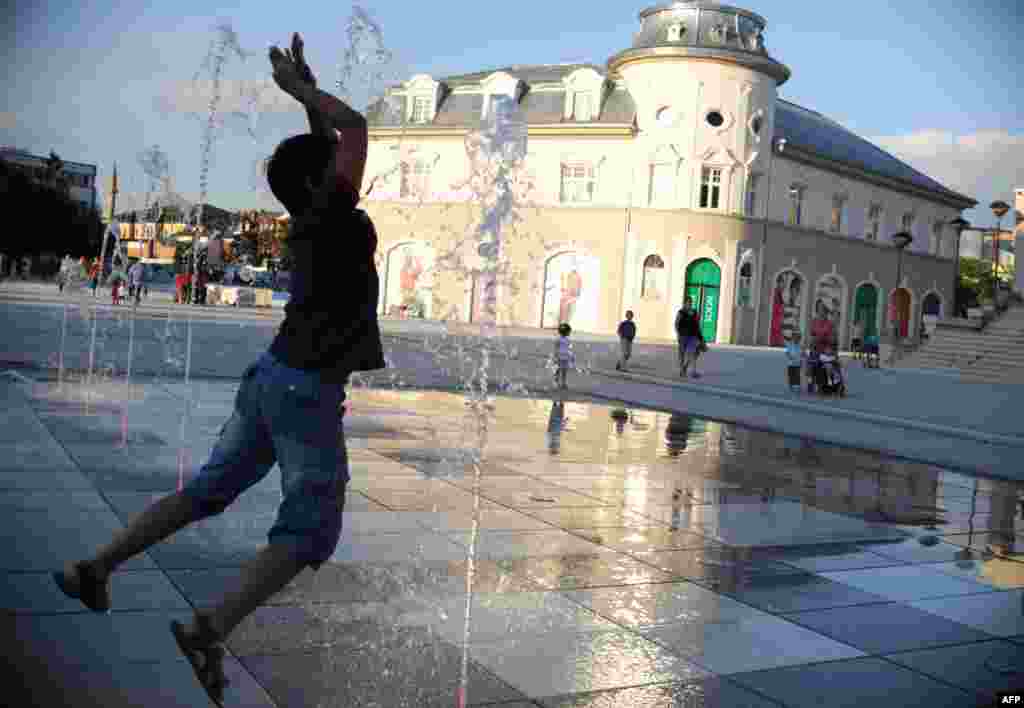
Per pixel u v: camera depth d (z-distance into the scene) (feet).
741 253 140.05
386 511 18.48
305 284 8.96
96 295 110.93
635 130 138.51
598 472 25.82
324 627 11.69
